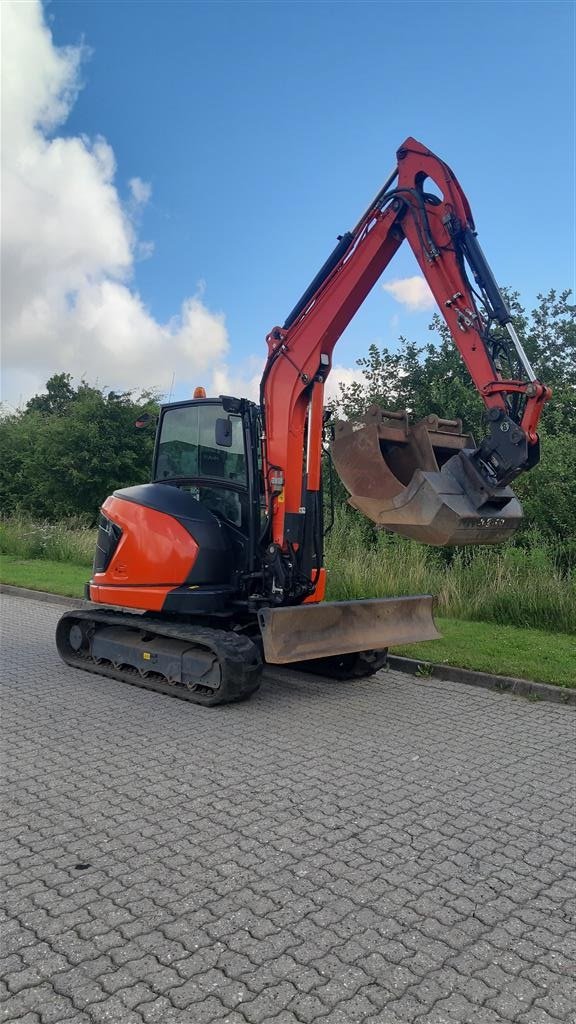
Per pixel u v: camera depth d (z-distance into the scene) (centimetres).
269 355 674
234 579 684
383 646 665
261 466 680
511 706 647
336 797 442
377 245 620
